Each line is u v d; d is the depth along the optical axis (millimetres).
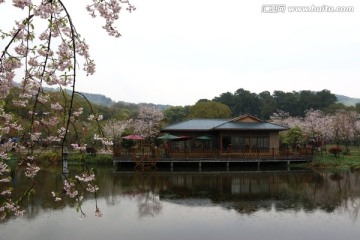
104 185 25672
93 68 6184
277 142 40031
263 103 95312
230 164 38875
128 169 34938
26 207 18125
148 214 17531
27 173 7078
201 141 41000
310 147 40562
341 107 78562
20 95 6273
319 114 56688
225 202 20219
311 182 27172
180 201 20453
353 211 18016
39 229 14797
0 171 7023
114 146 37156
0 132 6211
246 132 39594
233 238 13969
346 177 29828
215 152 37156
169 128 39406
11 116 6316
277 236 14195
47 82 5570
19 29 4930
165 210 18359
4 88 5766
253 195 22141
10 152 6891
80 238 13836
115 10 6215
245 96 96875
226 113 68250
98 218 16609
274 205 19391
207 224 15852
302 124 51906
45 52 5477
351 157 41812
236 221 16281
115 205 19375
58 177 27062
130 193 22781
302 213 17625
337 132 49719
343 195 22031
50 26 5078
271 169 35312
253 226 15508
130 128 50062
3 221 15797
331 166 36688
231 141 39406
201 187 25062
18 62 5488
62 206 18516
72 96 5355
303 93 92375
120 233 14531
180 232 14734
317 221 16188
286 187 24969
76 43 5801
